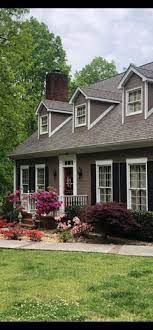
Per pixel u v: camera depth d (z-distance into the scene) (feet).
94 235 44.57
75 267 27.17
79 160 55.72
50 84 75.05
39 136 71.10
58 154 60.03
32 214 59.52
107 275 24.39
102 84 70.54
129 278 23.43
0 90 57.72
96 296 19.40
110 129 50.93
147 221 40.91
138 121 46.75
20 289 21.22
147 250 34.83
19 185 73.00
